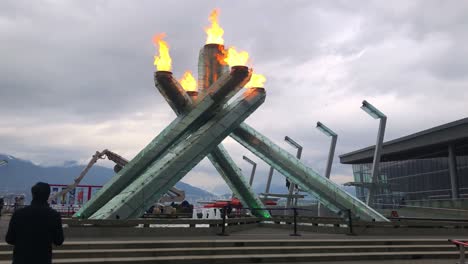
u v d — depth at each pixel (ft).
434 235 66.90
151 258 38.96
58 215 18.21
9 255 36.78
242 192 97.14
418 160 229.86
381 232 65.98
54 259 37.29
